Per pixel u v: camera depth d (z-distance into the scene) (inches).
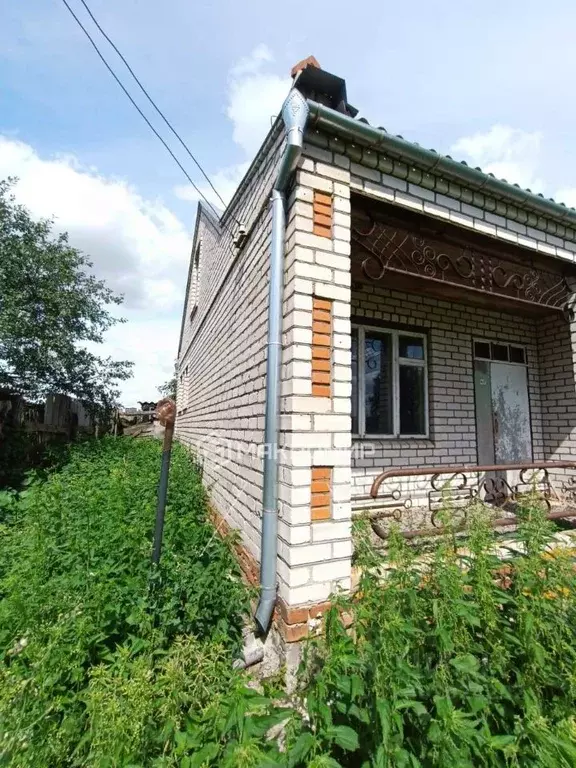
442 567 75.4
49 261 277.3
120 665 60.9
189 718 58.4
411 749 55.2
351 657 59.7
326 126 100.8
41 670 60.3
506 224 135.8
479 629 70.4
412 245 133.6
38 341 266.4
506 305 182.5
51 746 53.8
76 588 83.1
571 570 75.0
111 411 378.0
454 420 196.2
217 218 244.2
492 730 60.3
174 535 121.2
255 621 100.0
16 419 238.4
